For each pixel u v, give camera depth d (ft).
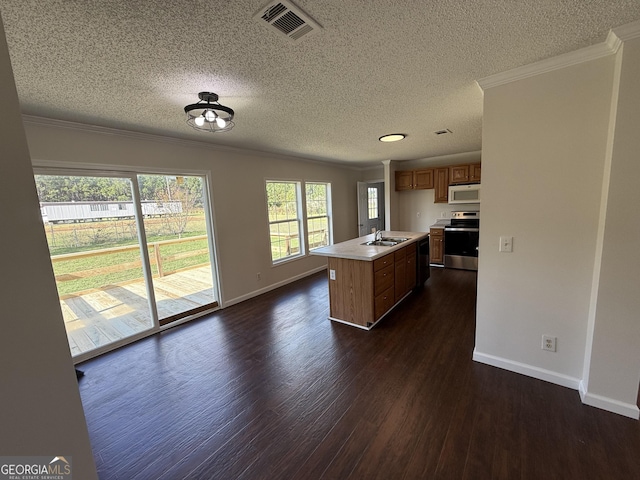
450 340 9.27
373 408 6.36
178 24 4.21
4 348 2.29
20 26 4.02
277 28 4.43
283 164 16.25
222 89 6.68
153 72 5.71
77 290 9.28
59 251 8.89
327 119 9.34
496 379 7.11
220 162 12.84
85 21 4.02
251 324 11.32
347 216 22.11
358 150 15.30
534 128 6.29
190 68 5.61
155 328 10.86
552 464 4.81
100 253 9.71
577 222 6.09
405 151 16.20
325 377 7.62
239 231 13.80
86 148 8.93
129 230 10.36
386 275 11.27
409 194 21.01
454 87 7.04
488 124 6.79
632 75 4.91
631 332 5.49
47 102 6.93
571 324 6.44
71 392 2.69
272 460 5.18
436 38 4.91
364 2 3.92
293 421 6.10
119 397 7.15
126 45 4.71
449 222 19.52
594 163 5.78
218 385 7.49
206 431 5.94
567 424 5.62
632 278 5.36
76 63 5.19
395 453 5.19
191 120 7.23
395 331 10.13
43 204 8.52
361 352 8.82
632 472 4.60
